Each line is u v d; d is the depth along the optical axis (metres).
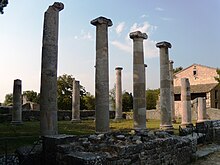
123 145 9.65
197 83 66.50
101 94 15.88
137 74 18.64
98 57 16.20
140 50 18.89
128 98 62.59
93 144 9.64
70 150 8.95
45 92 12.97
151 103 70.25
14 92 29.25
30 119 37.75
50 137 9.42
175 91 63.12
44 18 13.59
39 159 9.53
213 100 59.47
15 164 9.55
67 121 37.69
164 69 21.38
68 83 63.28
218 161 13.55
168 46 21.72
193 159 13.58
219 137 19.83
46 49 13.24
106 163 8.46
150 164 10.51
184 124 24.73
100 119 15.72
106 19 16.45
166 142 11.70
